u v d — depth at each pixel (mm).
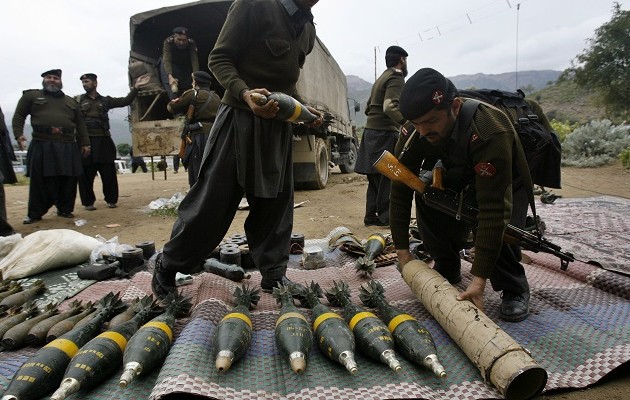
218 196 2711
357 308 2406
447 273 3043
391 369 2035
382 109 5473
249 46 2770
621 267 3324
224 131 2727
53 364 1886
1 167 6012
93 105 7988
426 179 2590
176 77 8180
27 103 6891
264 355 2201
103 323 2400
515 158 2395
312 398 1836
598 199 7473
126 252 3832
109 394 1868
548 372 2059
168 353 2094
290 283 2975
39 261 3854
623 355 2100
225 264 3516
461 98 2395
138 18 7805
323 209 7664
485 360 1889
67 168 7102
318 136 9805
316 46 9250
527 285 2707
